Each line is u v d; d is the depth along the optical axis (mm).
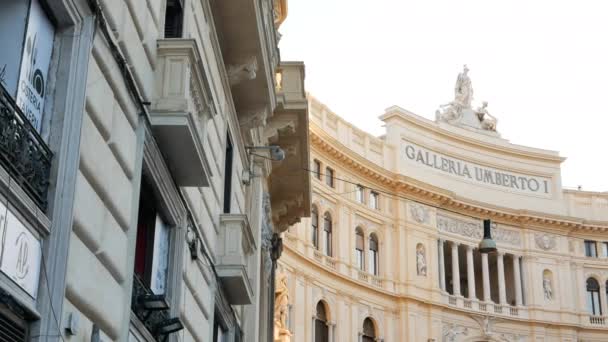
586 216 64938
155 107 12195
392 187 57406
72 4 9078
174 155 12867
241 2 17656
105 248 10008
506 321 59312
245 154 21734
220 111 17875
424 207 58344
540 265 61812
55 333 8391
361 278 53469
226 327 19281
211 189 16750
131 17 11305
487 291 59469
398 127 59344
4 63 8273
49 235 8523
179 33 13906
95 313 9703
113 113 10406
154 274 12883
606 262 63531
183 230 14039
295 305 47562
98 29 9719
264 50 19312
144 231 12727
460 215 60469
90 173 9523
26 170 8141
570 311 61188
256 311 22938
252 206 23672
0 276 7559
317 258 50281
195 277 15227
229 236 17812
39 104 8789
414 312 55094
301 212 31281
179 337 13922
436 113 63531
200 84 13305
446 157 61562
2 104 7730
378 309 53969
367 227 55188
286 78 26312
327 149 52406
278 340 41656
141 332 11867
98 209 9805
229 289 18250
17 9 8484
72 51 9188
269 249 28391
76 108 9094
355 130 56281
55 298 8453
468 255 59938
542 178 65062
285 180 29375
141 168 11539
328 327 50250
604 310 62375
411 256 56375
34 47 8672
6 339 7730
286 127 26172
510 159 64250
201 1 15484
